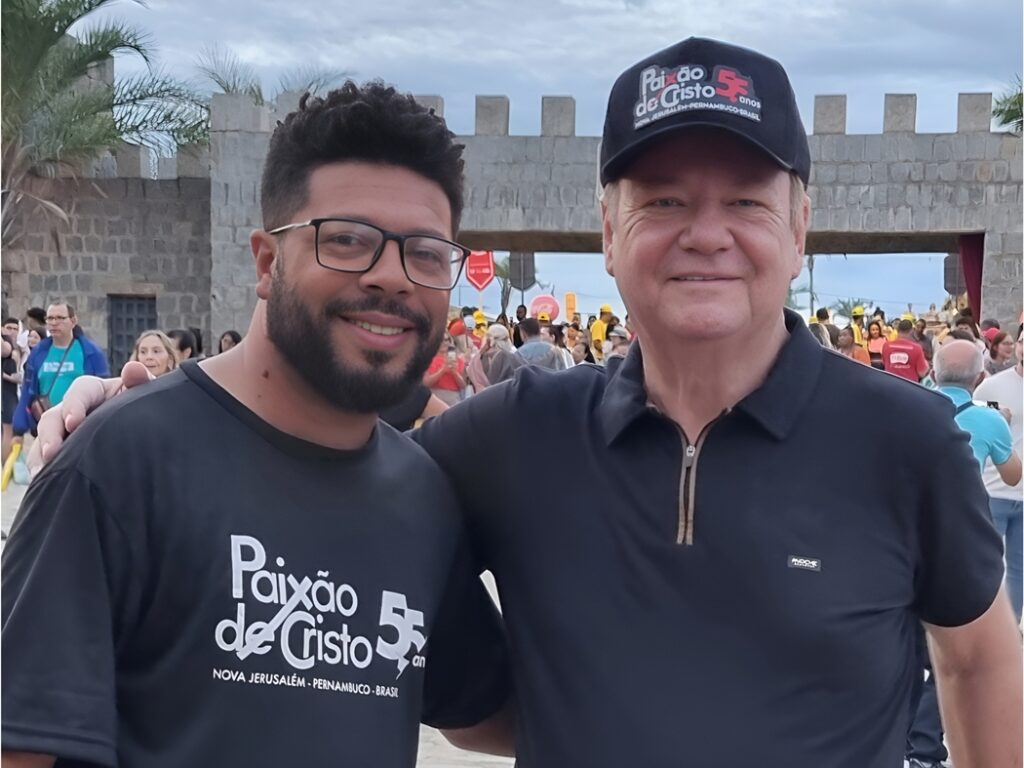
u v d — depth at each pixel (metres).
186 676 1.66
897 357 10.85
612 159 1.92
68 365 9.42
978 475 1.91
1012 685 2.00
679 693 1.81
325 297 1.80
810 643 1.80
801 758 1.78
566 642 1.90
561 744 1.88
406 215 1.83
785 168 1.90
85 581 1.62
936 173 17.14
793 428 1.89
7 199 17.64
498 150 17.69
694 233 1.87
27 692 1.58
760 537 1.83
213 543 1.70
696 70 1.85
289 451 1.82
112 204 19.03
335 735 1.71
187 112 18.97
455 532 2.05
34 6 16.92
